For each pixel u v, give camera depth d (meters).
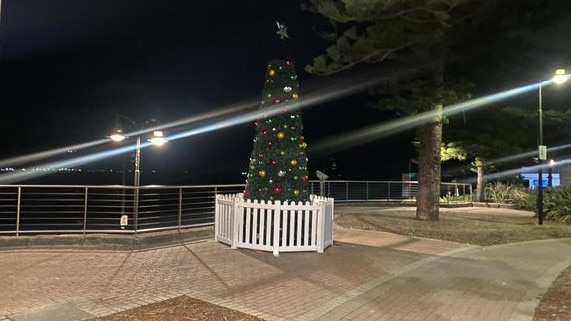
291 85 10.77
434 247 11.47
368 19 13.48
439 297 7.21
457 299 7.13
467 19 15.48
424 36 13.92
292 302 6.76
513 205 25.08
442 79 16.30
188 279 7.83
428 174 16.48
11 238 9.99
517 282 8.28
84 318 5.88
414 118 16.16
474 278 8.49
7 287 7.14
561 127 22.75
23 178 46.88
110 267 8.52
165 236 10.84
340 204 25.25
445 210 23.44
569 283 8.27
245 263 9.06
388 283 7.95
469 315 6.39
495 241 12.78
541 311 6.62
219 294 7.05
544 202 19.17
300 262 9.28
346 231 13.68
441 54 15.36
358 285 7.75
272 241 10.02
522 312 6.56
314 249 10.27
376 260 9.71
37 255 9.41
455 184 30.27
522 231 15.02
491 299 7.18
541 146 17.31
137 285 7.40
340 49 14.09
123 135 15.91
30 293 6.86
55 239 10.19
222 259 9.35
